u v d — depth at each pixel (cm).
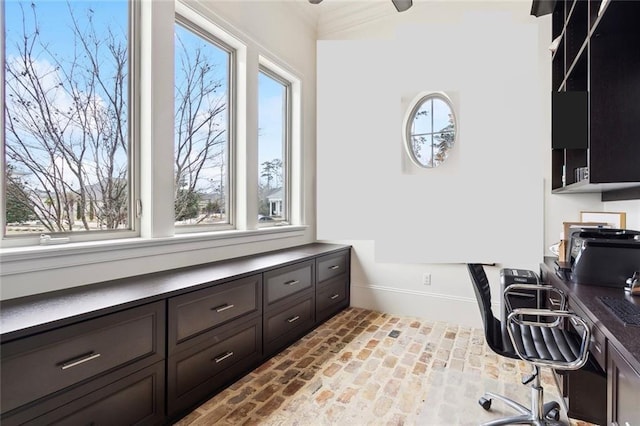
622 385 110
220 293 197
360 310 362
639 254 171
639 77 164
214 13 247
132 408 150
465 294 322
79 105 182
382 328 310
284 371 227
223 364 201
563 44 252
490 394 188
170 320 167
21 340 113
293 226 352
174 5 221
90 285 174
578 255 186
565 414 182
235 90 284
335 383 213
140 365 153
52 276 161
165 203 216
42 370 119
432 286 336
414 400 195
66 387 126
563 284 183
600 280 178
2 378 109
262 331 235
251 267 233
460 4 322
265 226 329
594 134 168
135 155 208
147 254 205
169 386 167
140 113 209
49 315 127
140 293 160
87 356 133
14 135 156
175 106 236
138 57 208
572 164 246
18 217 159
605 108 167
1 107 151
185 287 175
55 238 170
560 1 267
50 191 171
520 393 203
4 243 153
